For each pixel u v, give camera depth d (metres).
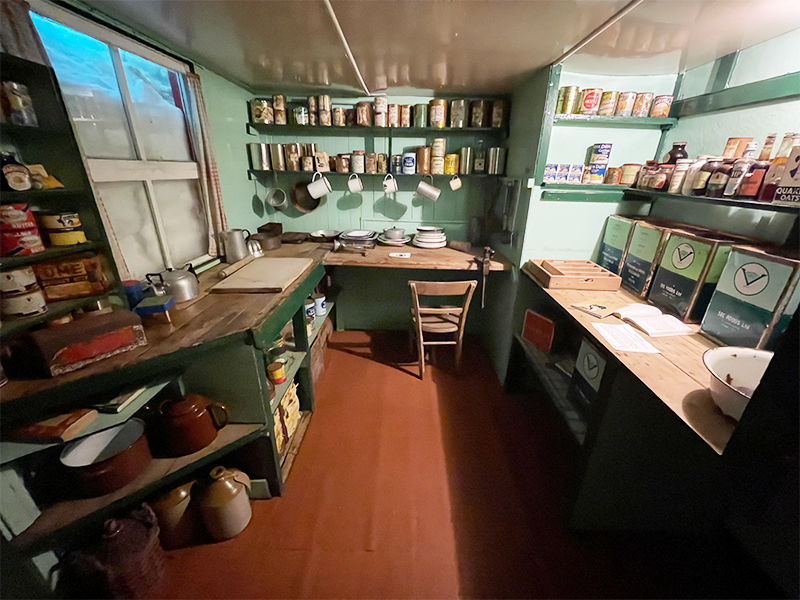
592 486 1.28
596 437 1.19
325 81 2.06
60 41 1.13
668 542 1.35
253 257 2.03
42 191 0.97
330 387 2.31
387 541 1.34
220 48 1.51
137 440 1.17
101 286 1.12
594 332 1.27
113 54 1.31
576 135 1.84
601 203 1.87
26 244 0.95
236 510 1.31
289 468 1.65
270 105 2.31
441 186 2.65
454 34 1.29
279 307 1.39
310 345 2.02
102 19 1.18
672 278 1.40
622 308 1.45
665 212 1.80
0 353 0.90
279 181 2.66
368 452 1.78
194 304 1.41
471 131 2.43
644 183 1.65
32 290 0.96
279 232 2.42
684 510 1.31
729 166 1.21
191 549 1.31
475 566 1.26
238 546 1.32
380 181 2.67
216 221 1.91
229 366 1.28
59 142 1.00
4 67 0.90
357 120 2.26
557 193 1.85
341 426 1.96
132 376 0.98
